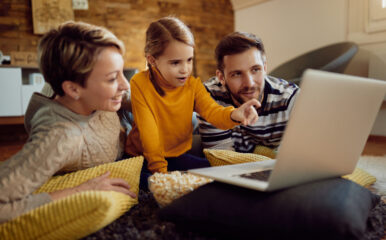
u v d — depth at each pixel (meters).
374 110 0.73
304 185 0.67
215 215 0.65
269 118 1.24
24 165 0.71
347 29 2.57
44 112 0.82
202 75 4.05
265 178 0.68
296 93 1.21
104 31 0.81
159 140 1.18
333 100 0.60
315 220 0.57
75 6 3.30
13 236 0.63
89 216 0.63
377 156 1.73
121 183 0.84
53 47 0.77
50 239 0.64
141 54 3.70
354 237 0.56
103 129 0.95
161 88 1.15
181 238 0.66
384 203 0.89
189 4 3.93
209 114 1.14
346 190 0.67
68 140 0.79
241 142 1.34
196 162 1.17
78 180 0.84
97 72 0.78
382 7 2.29
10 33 3.09
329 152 0.67
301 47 3.01
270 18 3.36
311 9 2.87
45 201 0.72
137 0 3.65
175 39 1.04
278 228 0.59
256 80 1.11
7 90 2.76
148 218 0.78
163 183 0.80
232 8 4.20
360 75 2.42
